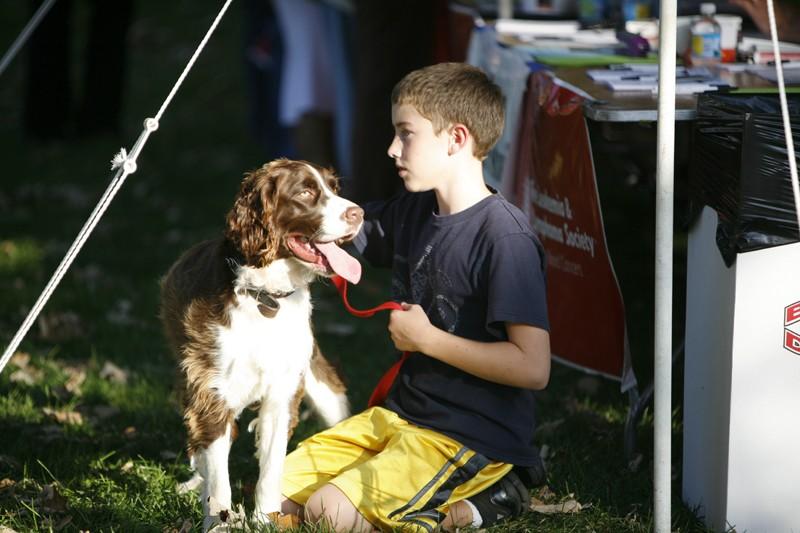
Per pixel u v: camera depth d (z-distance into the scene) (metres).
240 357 5.11
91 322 9.39
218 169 17.17
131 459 6.23
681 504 5.70
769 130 4.68
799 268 4.82
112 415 7.10
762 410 4.97
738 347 4.92
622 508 5.52
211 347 5.12
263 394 5.25
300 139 15.14
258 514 5.08
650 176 9.48
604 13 9.50
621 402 7.23
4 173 16.95
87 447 6.43
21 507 5.45
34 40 19.17
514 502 5.15
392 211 5.66
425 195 5.55
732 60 6.99
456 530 4.96
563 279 6.51
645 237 10.95
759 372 4.94
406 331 5.02
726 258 4.94
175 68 25.73
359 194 11.49
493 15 10.23
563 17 10.13
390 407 5.38
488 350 4.94
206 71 25.27
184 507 5.49
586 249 6.11
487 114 5.15
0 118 22.36
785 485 5.03
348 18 13.87
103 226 13.54
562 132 6.26
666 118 4.59
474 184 5.25
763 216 4.75
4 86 25.23
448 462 5.02
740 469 5.02
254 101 18.14
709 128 5.21
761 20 7.89
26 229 13.34
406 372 5.37
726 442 5.04
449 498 5.02
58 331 9.05
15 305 9.87
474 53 9.20
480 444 5.05
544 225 6.77
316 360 5.88
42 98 19.33
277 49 16.53
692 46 7.03
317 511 4.93
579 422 6.85
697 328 5.46
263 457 5.22
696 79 6.11
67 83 19.58
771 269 4.83
